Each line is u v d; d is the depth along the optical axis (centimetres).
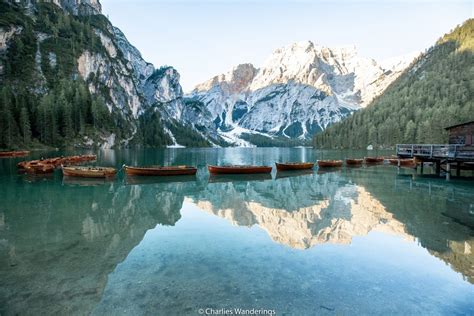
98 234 1684
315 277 1155
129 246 1498
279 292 1039
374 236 1675
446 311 940
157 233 1720
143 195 2902
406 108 16088
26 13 19250
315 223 1948
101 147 13650
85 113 13900
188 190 3244
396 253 1416
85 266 1251
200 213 2230
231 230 1784
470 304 980
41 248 1456
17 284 1093
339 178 4325
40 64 16325
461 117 12775
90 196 2775
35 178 3778
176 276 1158
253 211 2298
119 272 1194
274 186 3597
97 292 1037
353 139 16750
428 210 2300
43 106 11519
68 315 905
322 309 940
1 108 10012
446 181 3912
